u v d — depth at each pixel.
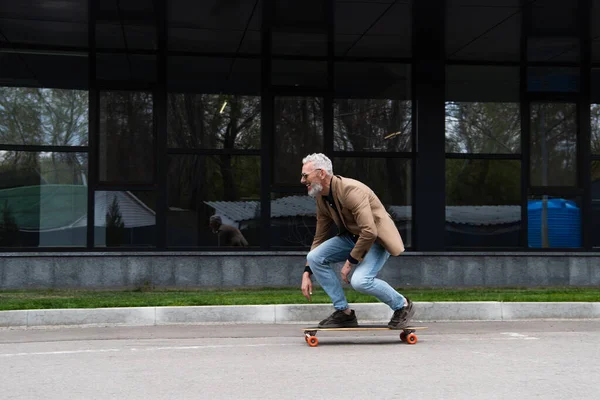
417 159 12.59
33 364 6.00
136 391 4.95
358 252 6.71
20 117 12.00
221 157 12.30
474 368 5.72
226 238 12.23
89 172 12.04
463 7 10.85
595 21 11.45
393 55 12.72
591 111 13.15
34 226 11.99
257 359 6.17
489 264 12.55
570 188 13.08
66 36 11.86
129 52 12.17
